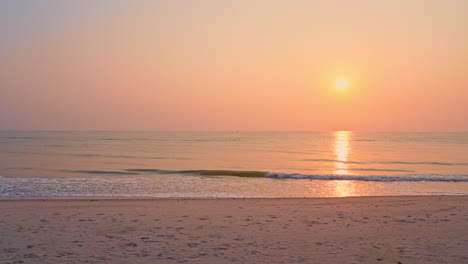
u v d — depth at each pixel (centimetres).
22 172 3147
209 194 2038
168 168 3719
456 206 1483
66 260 757
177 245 882
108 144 9362
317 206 1492
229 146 8969
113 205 1509
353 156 5844
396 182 2577
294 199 1705
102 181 2528
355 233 1013
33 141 10894
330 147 8869
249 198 1783
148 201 1631
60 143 9694
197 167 3881
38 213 1309
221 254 805
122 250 836
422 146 9306
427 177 2788
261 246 873
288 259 766
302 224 1135
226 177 2809
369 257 782
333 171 3631
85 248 852
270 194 2061
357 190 2216
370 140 14812
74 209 1401
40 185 2295
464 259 767
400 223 1151
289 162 4709
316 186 2373
